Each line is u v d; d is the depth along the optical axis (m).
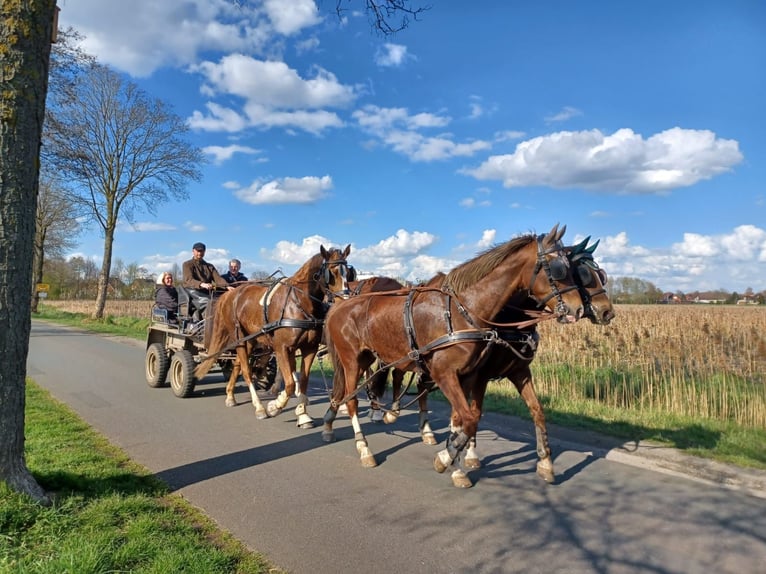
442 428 7.66
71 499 4.21
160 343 10.41
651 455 6.20
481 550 3.88
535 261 4.81
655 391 9.17
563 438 7.00
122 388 10.08
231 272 11.05
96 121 26.55
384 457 6.16
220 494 4.88
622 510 4.63
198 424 7.48
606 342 12.30
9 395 3.95
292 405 9.15
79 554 3.37
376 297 6.04
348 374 6.31
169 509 4.42
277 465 5.76
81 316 35.12
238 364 8.89
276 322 7.58
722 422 7.62
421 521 4.36
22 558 3.34
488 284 4.97
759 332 12.63
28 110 3.93
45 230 38.09
